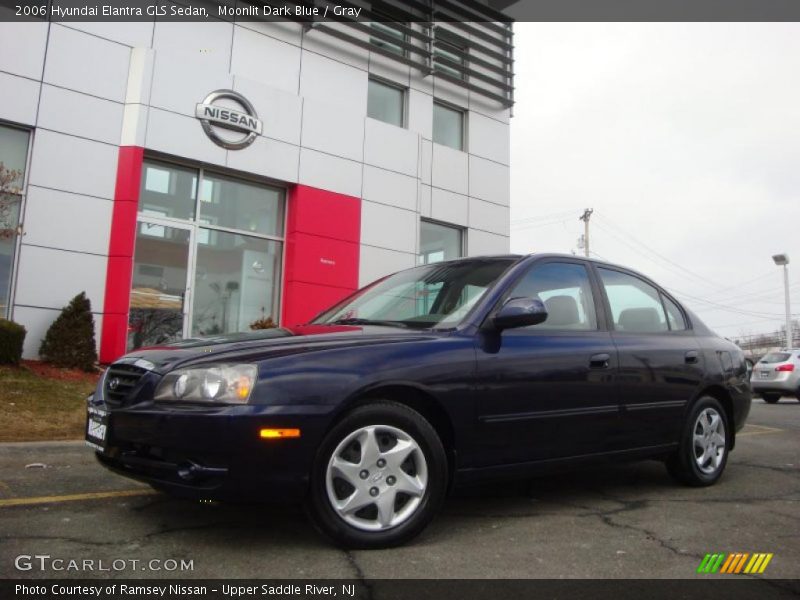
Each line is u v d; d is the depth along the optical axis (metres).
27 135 10.17
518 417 3.67
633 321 4.66
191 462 2.91
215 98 11.75
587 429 4.01
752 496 4.55
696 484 4.80
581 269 4.52
